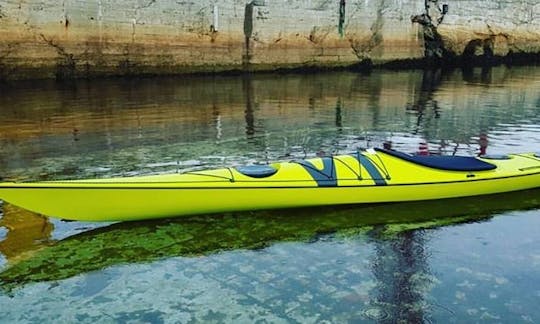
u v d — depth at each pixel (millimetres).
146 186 5168
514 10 29547
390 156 6094
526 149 9125
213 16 21234
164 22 20109
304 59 24203
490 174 6234
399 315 3834
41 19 17266
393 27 26375
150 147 8867
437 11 27375
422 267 4523
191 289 4160
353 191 5727
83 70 18641
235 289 4168
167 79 19859
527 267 4531
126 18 19172
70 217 5113
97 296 4055
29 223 5289
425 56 27875
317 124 11344
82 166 7594
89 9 18234
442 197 6059
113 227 5270
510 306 3955
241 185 5418
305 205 5668
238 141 9516
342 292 4133
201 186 5305
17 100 13664
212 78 20719
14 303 3939
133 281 4273
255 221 5453
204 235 5121
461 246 4934
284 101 14836
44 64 17703
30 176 7082
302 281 4289
